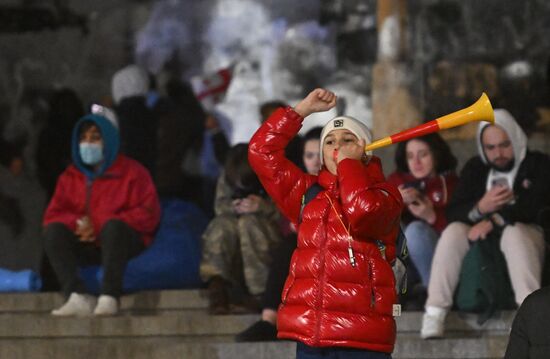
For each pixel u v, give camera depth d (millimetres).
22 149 37094
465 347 20312
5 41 37844
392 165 28375
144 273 22719
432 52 32719
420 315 21188
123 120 27156
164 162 27281
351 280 14266
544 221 20984
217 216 22578
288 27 37469
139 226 22516
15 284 23391
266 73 37312
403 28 29812
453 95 29656
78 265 22578
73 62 37969
